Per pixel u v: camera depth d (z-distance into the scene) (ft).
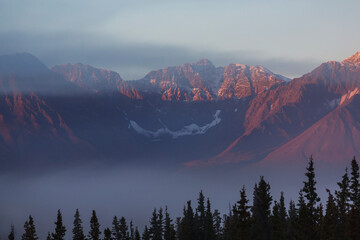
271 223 367.45
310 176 346.95
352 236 360.69
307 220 338.75
